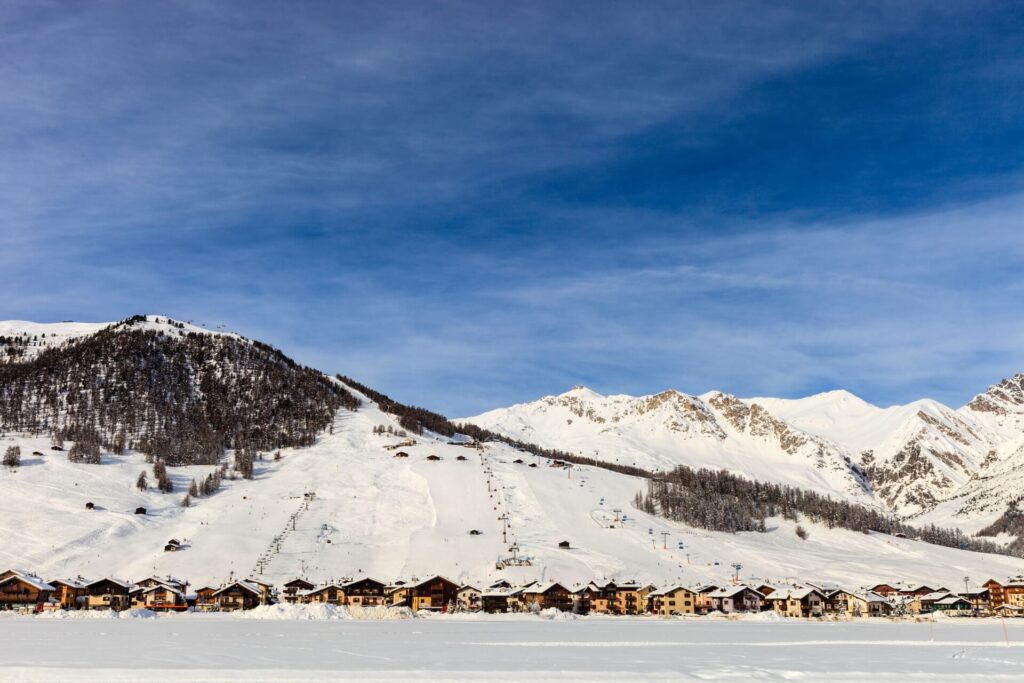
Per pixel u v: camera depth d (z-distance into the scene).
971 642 124.56
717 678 73.69
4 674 68.88
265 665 76.69
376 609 190.62
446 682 68.56
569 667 79.00
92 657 81.75
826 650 105.06
